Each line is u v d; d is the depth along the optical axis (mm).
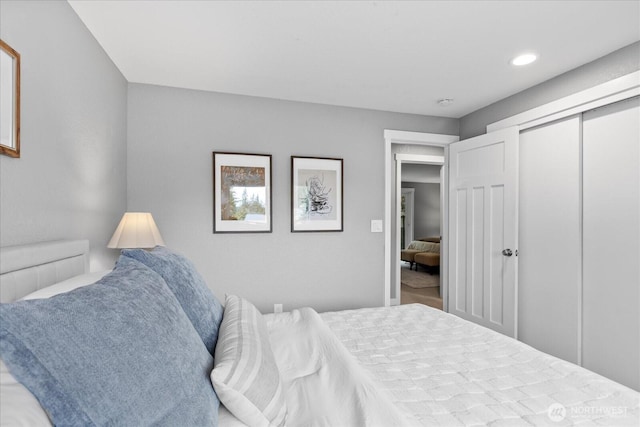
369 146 3271
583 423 945
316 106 3100
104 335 614
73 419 521
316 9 1702
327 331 1416
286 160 3000
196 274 1261
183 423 672
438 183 9492
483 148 3105
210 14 1735
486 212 3068
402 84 2672
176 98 2709
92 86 1874
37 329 539
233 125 2850
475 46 2078
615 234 2148
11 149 1092
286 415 900
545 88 2604
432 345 1536
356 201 3221
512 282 2789
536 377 1229
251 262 2893
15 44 1141
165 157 2682
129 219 2053
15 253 985
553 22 1812
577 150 2373
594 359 2262
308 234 3062
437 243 7535
